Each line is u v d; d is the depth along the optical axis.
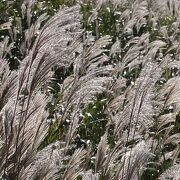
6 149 8.60
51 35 8.37
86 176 8.17
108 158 10.18
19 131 8.50
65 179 9.13
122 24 31.75
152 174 12.91
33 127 8.85
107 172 9.89
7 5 28.39
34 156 8.51
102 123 16.34
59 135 13.05
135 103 10.14
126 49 27.02
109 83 15.31
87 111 16.73
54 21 8.44
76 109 11.23
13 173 8.53
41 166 8.41
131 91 14.01
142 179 12.95
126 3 38.62
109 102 14.63
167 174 8.84
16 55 22.19
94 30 29.11
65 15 8.47
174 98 13.44
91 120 16.30
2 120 8.65
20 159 8.82
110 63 23.97
